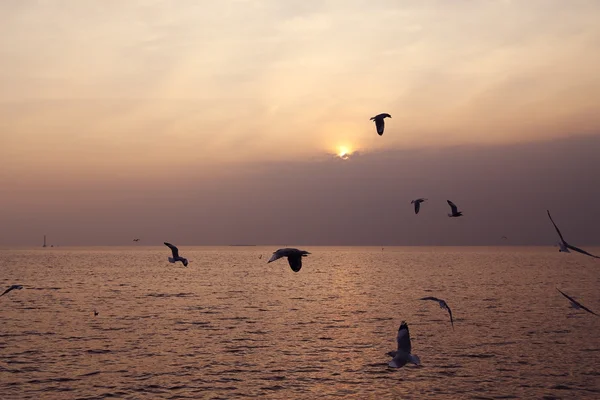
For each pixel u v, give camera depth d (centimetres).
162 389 3744
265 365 4388
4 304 8488
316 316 7138
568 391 3684
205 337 5600
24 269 19675
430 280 13788
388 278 14662
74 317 7062
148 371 4206
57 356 4691
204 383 3891
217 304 8550
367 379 3984
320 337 5584
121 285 12350
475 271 18050
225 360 4556
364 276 15600
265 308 8019
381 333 5803
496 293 10206
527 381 3922
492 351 4853
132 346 5131
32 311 7662
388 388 3772
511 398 3556
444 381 3922
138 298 9475
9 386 3781
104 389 3734
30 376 4034
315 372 4169
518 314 7219
